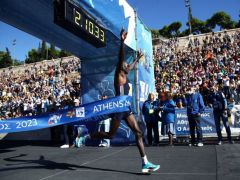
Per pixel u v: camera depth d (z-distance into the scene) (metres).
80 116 6.43
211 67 22.27
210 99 9.78
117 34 9.02
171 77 22.91
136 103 10.52
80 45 9.80
